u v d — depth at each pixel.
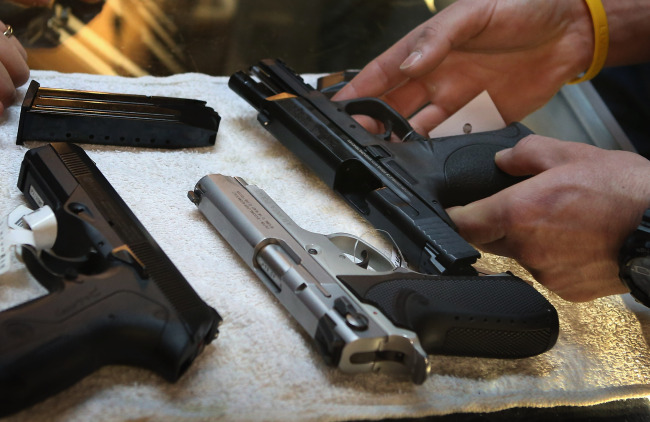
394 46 1.51
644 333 1.22
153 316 0.81
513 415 0.98
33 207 1.05
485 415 0.97
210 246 1.08
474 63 1.55
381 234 1.21
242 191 1.10
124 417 0.78
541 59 1.56
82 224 0.92
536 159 1.20
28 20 1.52
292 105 1.33
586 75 1.65
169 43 1.61
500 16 1.45
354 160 1.22
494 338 0.96
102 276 0.84
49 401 0.78
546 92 1.62
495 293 0.97
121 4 1.67
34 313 0.76
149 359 0.82
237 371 0.88
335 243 1.11
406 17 1.92
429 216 1.14
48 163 1.01
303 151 1.29
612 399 1.06
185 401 0.82
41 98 1.17
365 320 0.87
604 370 1.10
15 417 0.75
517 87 1.60
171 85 1.47
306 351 0.94
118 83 1.42
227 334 0.93
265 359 0.91
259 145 1.39
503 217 1.13
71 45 1.49
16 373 0.71
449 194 1.24
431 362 0.99
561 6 1.50
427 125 1.58
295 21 1.80
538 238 1.12
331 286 0.93
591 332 1.17
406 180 1.20
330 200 1.29
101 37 1.55
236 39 1.68
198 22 1.70
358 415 0.88
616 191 1.08
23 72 1.27
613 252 1.10
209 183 1.10
